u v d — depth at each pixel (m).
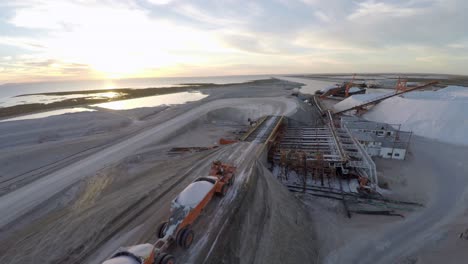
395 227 16.86
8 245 12.75
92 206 15.38
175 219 9.06
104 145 31.47
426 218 17.73
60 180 21.48
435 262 13.06
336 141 29.52
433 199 20.12
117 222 12.33
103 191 19.67
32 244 11.85
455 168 25.62
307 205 19.53
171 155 27.92
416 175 24.42
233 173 14.48
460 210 18.44
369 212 18.61
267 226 12.85
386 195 20.84
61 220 14.06
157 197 14.92
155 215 12.84
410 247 14.88
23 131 37.69
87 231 11.86
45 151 28.02
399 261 13.85
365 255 14.45
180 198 9.78
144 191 15.88
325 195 20.86
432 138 35.66
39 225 14.59
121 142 32.72
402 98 49.59
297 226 15.05
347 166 23.34
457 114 37.00
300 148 28.72
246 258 10.39
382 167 26.45
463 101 40.91
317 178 23.72
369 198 20.36
